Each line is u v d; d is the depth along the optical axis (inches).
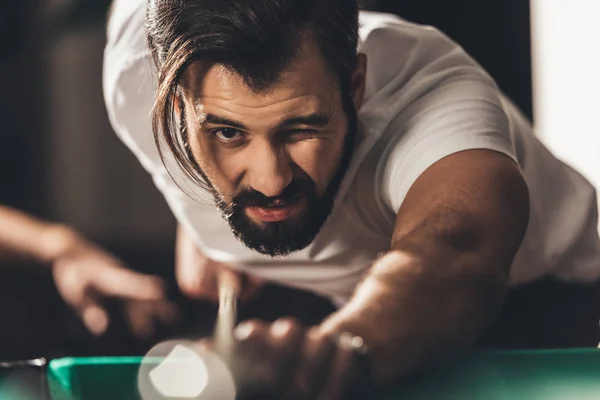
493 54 177.0
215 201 62.3
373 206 71.4
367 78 70.9
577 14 175.6
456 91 68.9
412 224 57.9
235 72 55.4
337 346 45.9
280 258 81.2
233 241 82.0
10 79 206.8
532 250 82.8
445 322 50.9
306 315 138.4
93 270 97.1
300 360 44.7
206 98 57.0
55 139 209.5
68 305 158.7
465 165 61.4
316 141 58.6
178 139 62.4
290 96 56.3
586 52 176.1
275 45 55.1
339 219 73.3
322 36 57.1
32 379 54.0
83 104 207.5
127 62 76.0
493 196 58.6
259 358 44.6
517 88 178.1
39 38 203.8
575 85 177.3
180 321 130.0
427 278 52.8
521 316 87.4
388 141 68.2
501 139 64.4
